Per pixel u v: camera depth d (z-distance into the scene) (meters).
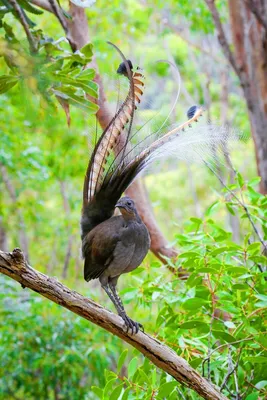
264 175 14.04
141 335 7.64
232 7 15.00
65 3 14.66
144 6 25.09
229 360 8.50
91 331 15.70
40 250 25.61
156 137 8.15
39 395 16.75
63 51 8.81
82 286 21.42
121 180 8.39
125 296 9.59
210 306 9.22
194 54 28.39
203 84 27.28
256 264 9.29
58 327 15.82
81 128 21.14
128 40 26.31
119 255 8.36
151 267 9.90
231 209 9.94
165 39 26.38
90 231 8.54
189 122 8.13
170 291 9.44
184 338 9.23
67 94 8.96
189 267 9.14
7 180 22.58
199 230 10.06
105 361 15.36
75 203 23.92
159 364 7.73
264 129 14.25
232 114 26.39
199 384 7.76
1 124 20.19
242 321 8.59
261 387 8.50
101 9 22.09
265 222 9.62
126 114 8.04
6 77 8.44
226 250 8.85
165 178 29.27
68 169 22.70
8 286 16.53
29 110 6.46
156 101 9.35
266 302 8.36
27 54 6.37
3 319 16.14
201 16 21.00
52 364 15.65
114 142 8.20
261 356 8.42
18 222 23.16
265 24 13.91
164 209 28.91
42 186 23.19
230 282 8.93
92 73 8.85
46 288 7.29
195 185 29.14
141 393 8.33
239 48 14.90
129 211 8.38
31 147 19.67
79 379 16.34
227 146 8.20
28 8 9.15
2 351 15.76
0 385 16.47
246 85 14.45
